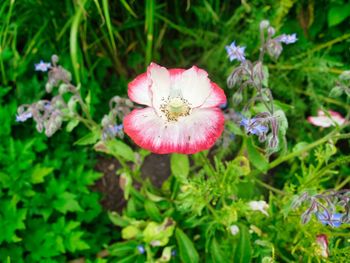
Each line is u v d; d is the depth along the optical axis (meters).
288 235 0.24
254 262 0.25
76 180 0.30
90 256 0.29
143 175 0.33
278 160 0.22
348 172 0.30
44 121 0.23
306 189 0.21
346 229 0.25
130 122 0.19
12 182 0.28
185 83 0.19
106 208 0.32
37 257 0.26
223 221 0.24
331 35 0.33
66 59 0.33
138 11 0.34
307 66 0.32
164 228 0.26
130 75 0.36
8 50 0.32
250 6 0.32
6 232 0.26
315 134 0.31
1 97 0.32
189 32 0.34
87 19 0.32
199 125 0.18
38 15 0.32
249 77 0.20
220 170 0.25
